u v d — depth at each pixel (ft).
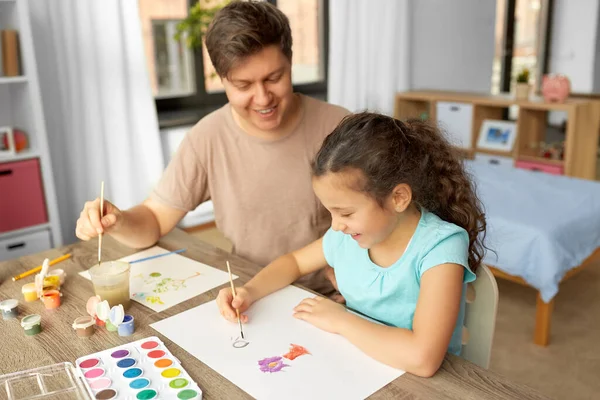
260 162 4.34
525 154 12.10
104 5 8.86
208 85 11.86
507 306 8.04
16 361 2.80
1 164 7.59
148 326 3.14
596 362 6.69
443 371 2.67
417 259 3.08
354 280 3.41
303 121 4.35
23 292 3.48
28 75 7.64
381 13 13.06
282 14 3.77
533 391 2.50
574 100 11.56
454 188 3.30
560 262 6.77
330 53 12.34
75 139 8.99
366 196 2.83
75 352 2.86
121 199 9.62
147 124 9.75
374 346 2.78
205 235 10.80
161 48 11.12
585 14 16.55
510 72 16.83
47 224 8.20
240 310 3.29
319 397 2.47
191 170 4.42
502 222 7.15
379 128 2.91
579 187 8.29
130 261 4.09
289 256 3.85
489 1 15.65
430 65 14.69
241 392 2.51
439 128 3.34
